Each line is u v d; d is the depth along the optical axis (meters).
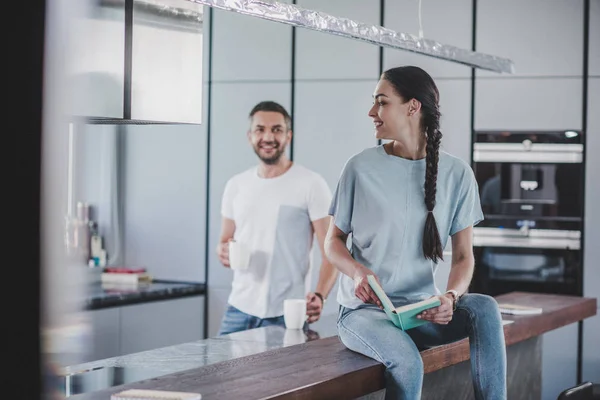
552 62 5.82
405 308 2.99
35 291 1.83
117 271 6.30
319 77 6.07
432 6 5.95
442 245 3.33
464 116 5.93
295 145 6.12
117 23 3.15
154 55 3.30
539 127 5.85
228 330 4.69
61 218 1.87
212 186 6.31
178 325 6.09
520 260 5.89
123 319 5.59
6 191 1.81
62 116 1.88
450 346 3.31
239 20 6.21
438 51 4.34
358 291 3.09
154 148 6.46
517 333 3.87
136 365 3.12
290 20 3.42
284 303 4.07
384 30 3.95
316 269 6.03
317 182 4.64
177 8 3.39
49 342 1.85
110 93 3.13
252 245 4.66
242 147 6.23
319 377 2.72
